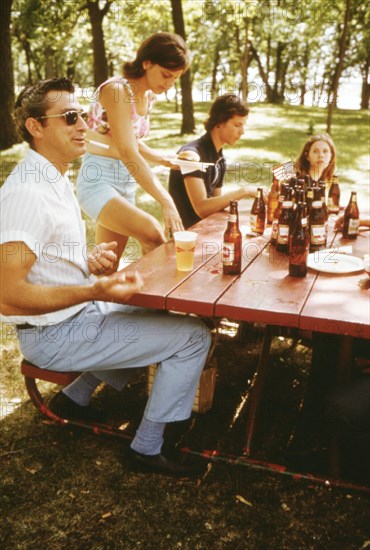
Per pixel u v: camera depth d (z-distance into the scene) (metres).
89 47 27.30
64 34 17.66
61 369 2.49
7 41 12.89
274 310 2.13
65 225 2.38
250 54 35.84
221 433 2.86
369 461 2.54
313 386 2.90
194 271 2.60
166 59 3.11
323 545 2.16
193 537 2.20
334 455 2.50
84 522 2.28
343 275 2.54
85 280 2.57
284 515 2.31
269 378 3.42
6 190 2.22
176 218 3.13
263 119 21.86
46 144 2.32
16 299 2.18
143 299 2.30
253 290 2.35
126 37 24.36
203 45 36.09
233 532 2.23
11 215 2.17
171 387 2.40
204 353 2.45
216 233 3.25
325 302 2.22
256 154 11.99
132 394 3.21
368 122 20.91
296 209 2.64
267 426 2.92
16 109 2.32
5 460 2.65
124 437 2.76
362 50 30.11
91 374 2.83
